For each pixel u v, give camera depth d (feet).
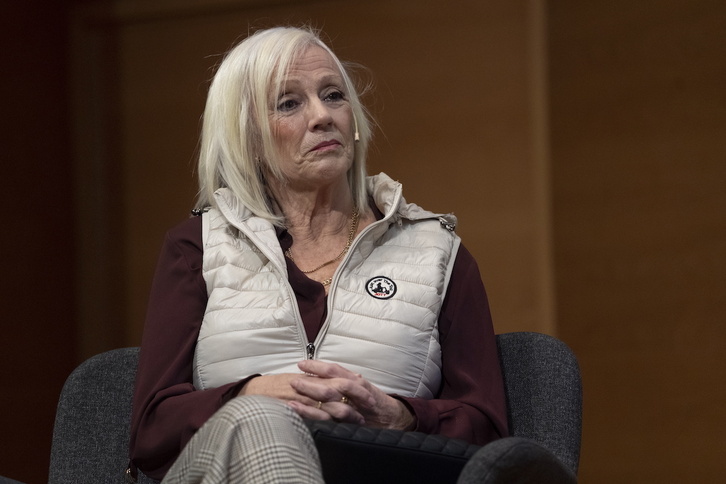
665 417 36.06
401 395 19.20
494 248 37.73
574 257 37.24
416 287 19.92
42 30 42.63
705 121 35.70
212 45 41.11
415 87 38.42
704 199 35.65
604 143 37.04
